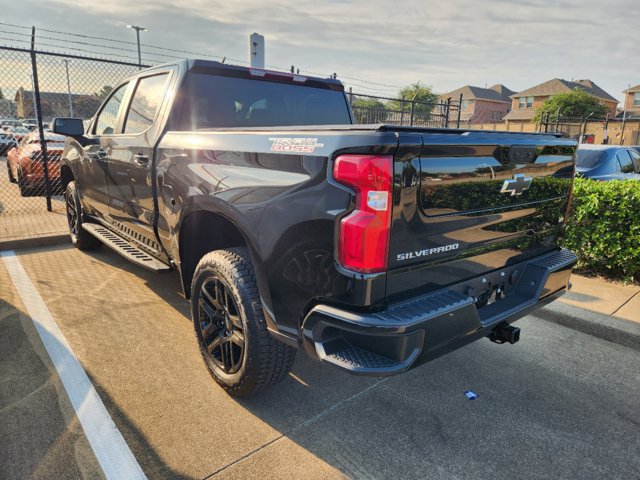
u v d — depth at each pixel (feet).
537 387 10.06
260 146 7.72
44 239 19.63
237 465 7.45
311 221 6.73
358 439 8.20
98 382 9.57
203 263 9.00
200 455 7.63
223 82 11.43
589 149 26.55
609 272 16.75
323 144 6.60
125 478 7.07
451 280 7.50
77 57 23.67
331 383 9.98
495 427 8.67
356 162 6.14
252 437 8.13
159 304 13.64
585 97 174.70
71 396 9.07
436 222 6.88
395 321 6.27
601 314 13.12
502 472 7.54
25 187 27.48
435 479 7.34
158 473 7.20
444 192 6.86
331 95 13.52
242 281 8.20
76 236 18.38
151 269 11.21
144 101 12.17
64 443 7.77
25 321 12.31
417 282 6.93
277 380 8.63
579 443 8.30
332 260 6.55
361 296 6.36
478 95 248.93
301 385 9.87
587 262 16.79
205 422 8.46
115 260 17.79
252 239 7.71
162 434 8.09
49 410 8.62
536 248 9.39
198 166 9.11
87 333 11.72
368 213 6.16
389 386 9.95
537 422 8.86
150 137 11.06
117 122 13.65
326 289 6.71
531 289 8.98
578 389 10.03
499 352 11.60
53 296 14.06
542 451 8.06
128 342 11.31
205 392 9.37
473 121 245.45
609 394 9.87
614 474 7.58
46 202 26.43
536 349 11.80
